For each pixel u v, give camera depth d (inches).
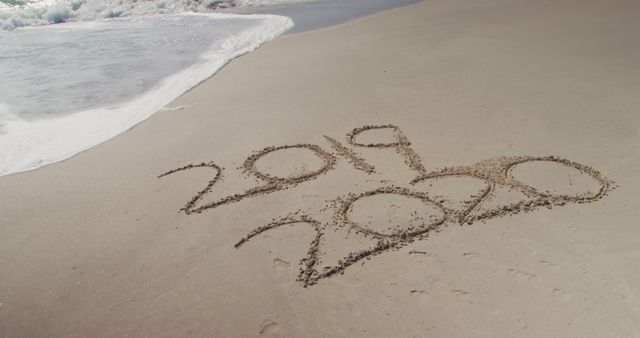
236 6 492.4
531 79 234.8
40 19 463.5
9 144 204.2
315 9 448.5
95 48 352.2
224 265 130.8
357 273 124.6
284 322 112.7
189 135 201.6
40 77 289.3
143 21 446.0
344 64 274.5
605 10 352.8
